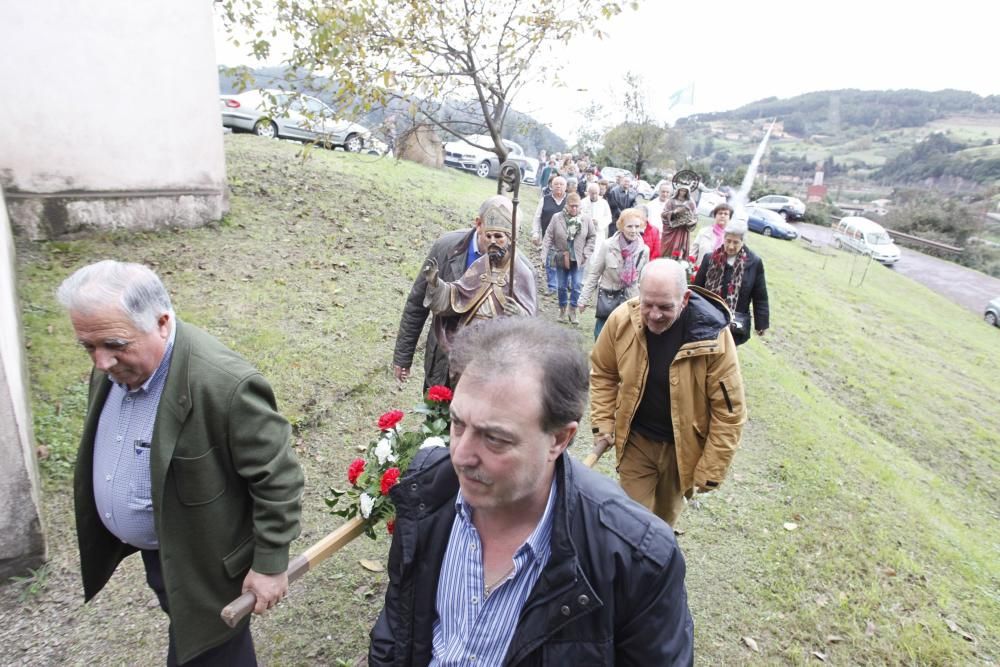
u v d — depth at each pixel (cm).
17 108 598
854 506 438
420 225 891
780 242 2475
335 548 205
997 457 810
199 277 607
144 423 182
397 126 573
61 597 293
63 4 595
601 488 140
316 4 490
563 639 130
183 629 190
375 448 224
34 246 613
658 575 131
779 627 319
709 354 270
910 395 959
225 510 190
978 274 3256
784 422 566
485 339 125
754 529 398
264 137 1248
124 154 655
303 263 681
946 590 362
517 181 287
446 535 146
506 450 118
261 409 185
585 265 734
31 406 394
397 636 151
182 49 662
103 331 163
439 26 501
